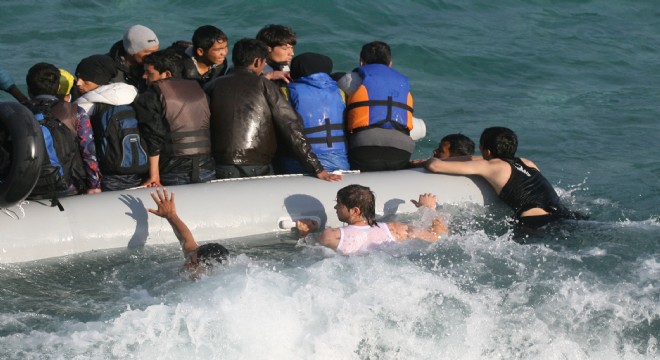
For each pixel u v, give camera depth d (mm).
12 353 10930
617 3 41531
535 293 12727
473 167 16281
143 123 14773
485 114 25188
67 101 15586
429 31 34312
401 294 12383
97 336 11312
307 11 34594
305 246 14156
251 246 14219
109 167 14695
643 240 14859
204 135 15250
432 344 11750
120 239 13766
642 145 22453
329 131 16391
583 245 14617
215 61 16672
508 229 15398
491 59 31469
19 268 13094
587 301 12555
